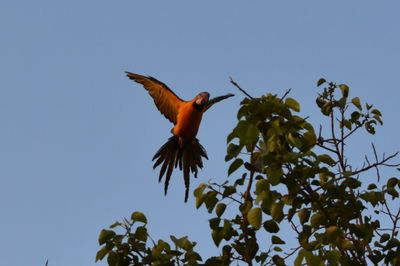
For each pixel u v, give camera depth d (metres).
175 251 7.51
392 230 7.87
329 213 7.12
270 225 7.11
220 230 7.43
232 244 7.49
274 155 6.73
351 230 7.25
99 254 7.57
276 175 6.62
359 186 7.20
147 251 7.59
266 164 6.66
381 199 7.26
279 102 6.98
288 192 7.02
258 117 6.93
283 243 7.21
